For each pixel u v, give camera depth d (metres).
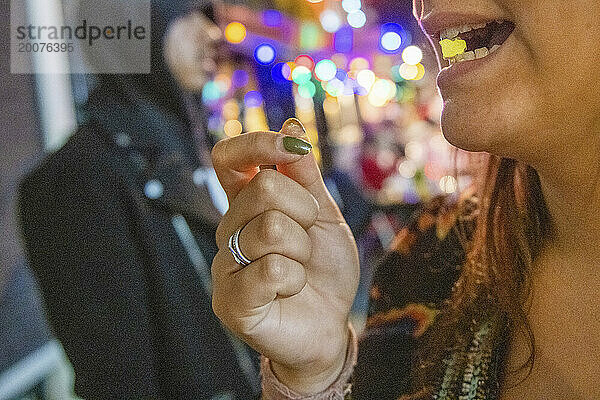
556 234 0.49
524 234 0.51
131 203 0.98
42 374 1.34
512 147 0.41
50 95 1.27
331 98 1.58
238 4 1.51
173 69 1.12
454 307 0.52
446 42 0.42
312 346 0.49
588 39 0.38
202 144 1.14
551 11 0.38
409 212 1.36
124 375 0.95
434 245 0.57
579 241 0.47
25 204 0.98
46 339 1.35
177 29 1.13
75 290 0.95
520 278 0.50
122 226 0.97
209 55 1.18
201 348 0.98
